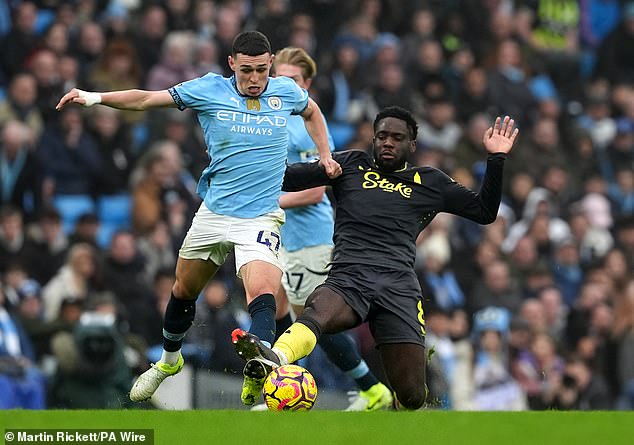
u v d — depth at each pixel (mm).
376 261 26328
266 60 26141
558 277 55594
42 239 47906
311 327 24828
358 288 25891
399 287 26250
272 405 23594
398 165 27125
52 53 53469
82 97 25250
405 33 65312
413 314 26203
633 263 59031
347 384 40094
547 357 47031
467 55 64438
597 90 69250
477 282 51531
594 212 60438
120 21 57219
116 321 43875
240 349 23562
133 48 56406
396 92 60094
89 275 46000
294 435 20266
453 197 27016
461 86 63375
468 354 45812
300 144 31203
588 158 63750
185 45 56938
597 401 49562
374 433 20438
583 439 20312
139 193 50750
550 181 60531
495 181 26547
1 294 42156
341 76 59469
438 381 44125
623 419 22281
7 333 41844
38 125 52062
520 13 70125
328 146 27391
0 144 50250
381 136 26984
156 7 58281
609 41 71688
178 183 51844
